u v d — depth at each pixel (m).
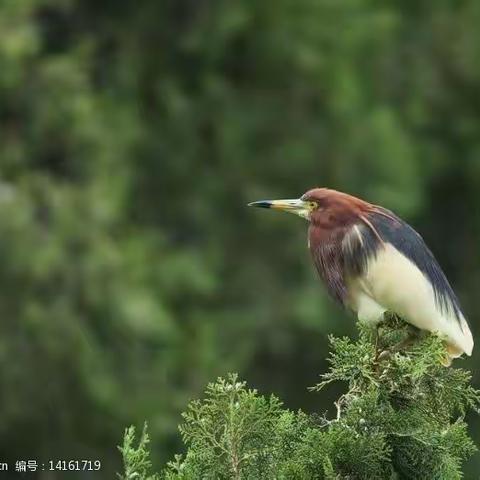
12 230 15.27
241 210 18.86
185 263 17.05
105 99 17.95
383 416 5.42
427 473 5.45
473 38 20.78
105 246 15.80
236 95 19.22
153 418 15.49
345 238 7.03
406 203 18.73
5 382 15.05
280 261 18.50
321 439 5.33
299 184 19.02
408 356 5.79
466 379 5.72
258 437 5.36
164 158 18.92
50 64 16.91
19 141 16.88
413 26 20.80
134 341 15.80
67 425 15.23
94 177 16.70
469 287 20.70
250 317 17.75
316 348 18.11
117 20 19.42
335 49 19.11
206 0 19.23
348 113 18.92
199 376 16.33
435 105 20.59
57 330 15.18
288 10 18.95
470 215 20.89
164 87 18.92
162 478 5.59
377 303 6.96
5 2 16.39
